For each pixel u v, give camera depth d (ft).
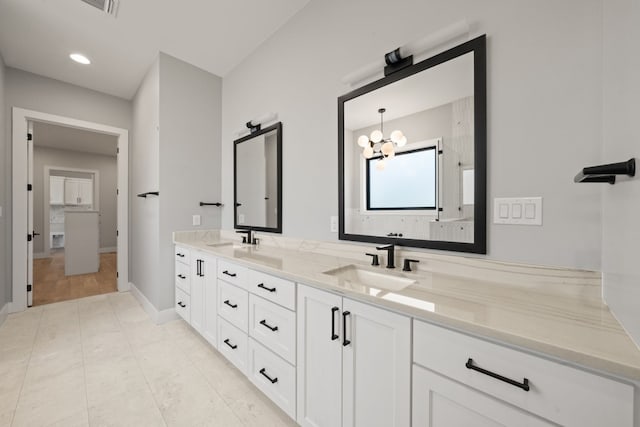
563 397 1.99
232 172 9.06
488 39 3.74
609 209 2.63
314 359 3.85
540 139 3.34
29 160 9.35
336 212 5.73
